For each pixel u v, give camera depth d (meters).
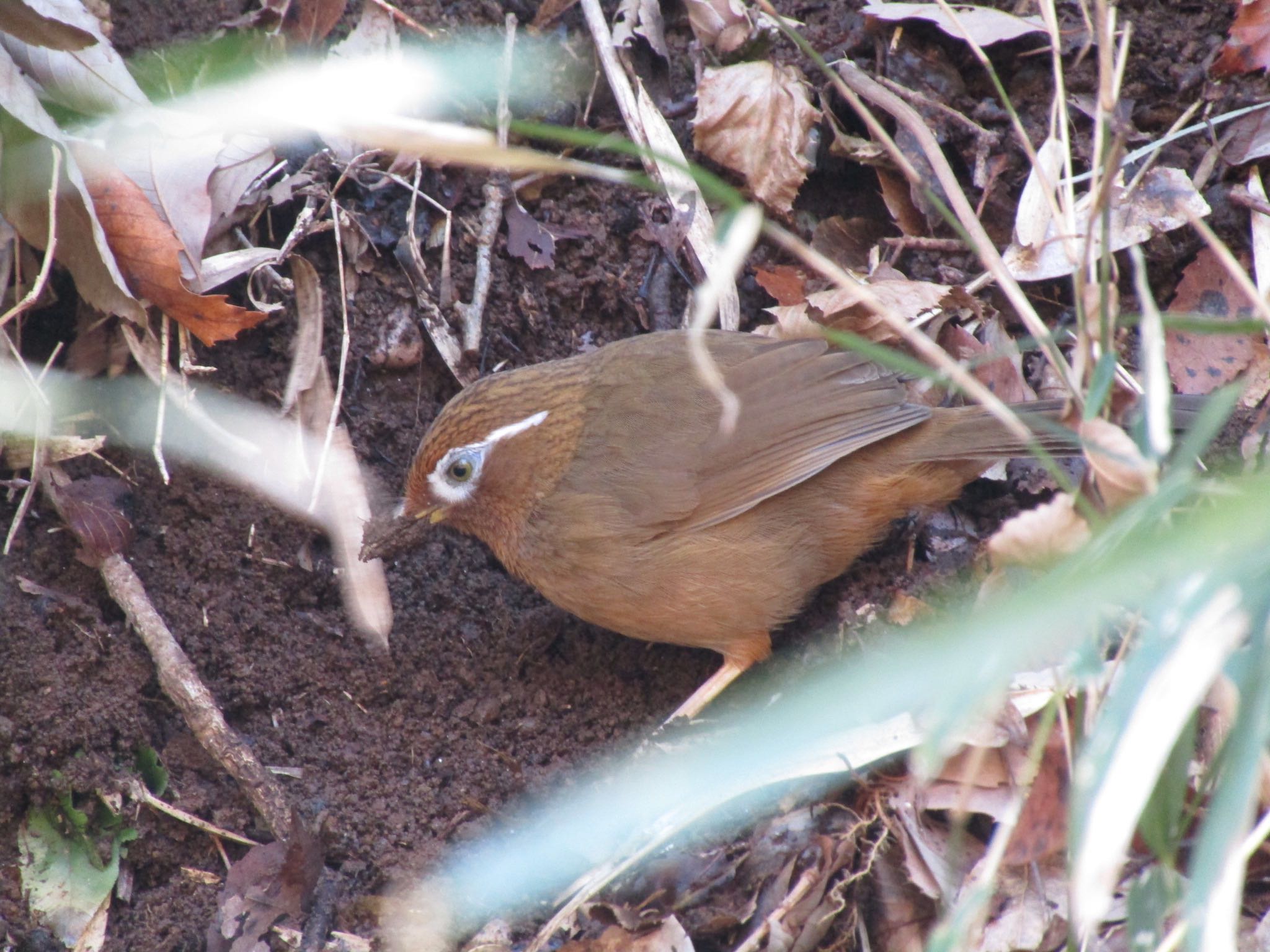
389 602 9.85
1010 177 10.77
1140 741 4.95
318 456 10.01
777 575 9.07
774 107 10.84
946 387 10.23
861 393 9.02
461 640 9.93
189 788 8.70
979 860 7.91
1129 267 10.36
